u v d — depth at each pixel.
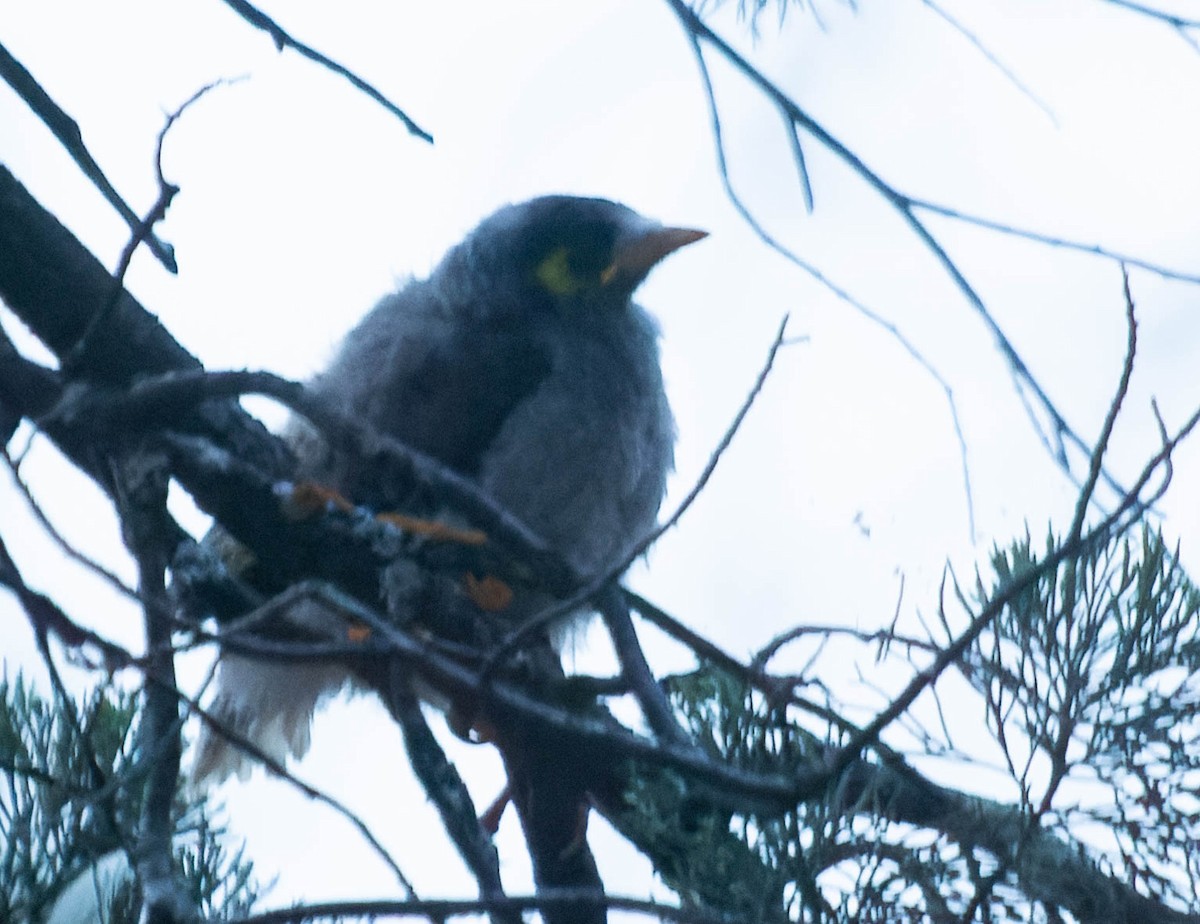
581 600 5.11
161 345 6.03
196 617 6.22
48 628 4.78
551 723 5.11
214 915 5.27
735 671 5.31
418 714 5.59
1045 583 5.18
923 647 5.15
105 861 5.21
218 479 5.96
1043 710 5.10
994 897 4.95
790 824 4.87
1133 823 4.98
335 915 4.50
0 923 5.09
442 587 6.25
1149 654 5.09
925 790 5.10
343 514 6.21
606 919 5.28
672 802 5.14
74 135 5.51
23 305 5.95
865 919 4.86
